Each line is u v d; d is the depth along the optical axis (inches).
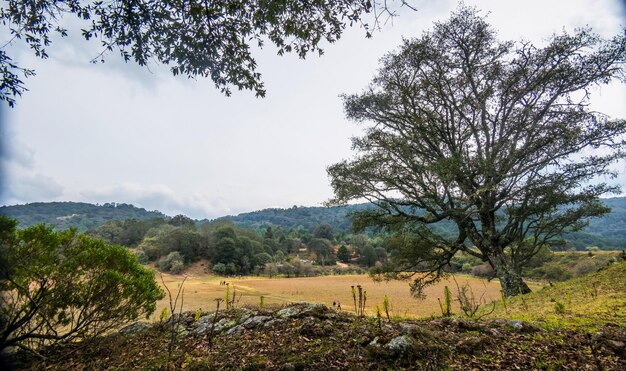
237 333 178.9
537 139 554.6
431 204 625.3
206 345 163.2
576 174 545.6
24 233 162.4
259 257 3457.2
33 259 162.1
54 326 173.9
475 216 606.2
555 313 251.4
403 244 677.9
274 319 196.5
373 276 703.7
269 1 180.1
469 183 587.2
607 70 518.0
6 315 153.3
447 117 657.0
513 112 625.9
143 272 211.5
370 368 128.9
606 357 137.6
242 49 199.8
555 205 581.6
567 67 544.7
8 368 148.4
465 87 646.5
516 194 547.5
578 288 366.6
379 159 602.5
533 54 571.8
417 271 688.4
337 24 195.0
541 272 1485.0
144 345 172.7
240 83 211.0
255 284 2161.7
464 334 169.2
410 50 621.6
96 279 181.3
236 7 184.5
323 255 4040.4
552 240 727.7
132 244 3513.8
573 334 170.6
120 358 153.3
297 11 192.1
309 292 1610.5
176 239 3265.3
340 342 153.3
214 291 1530.5
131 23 167.0
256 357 138.1
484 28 601.3
